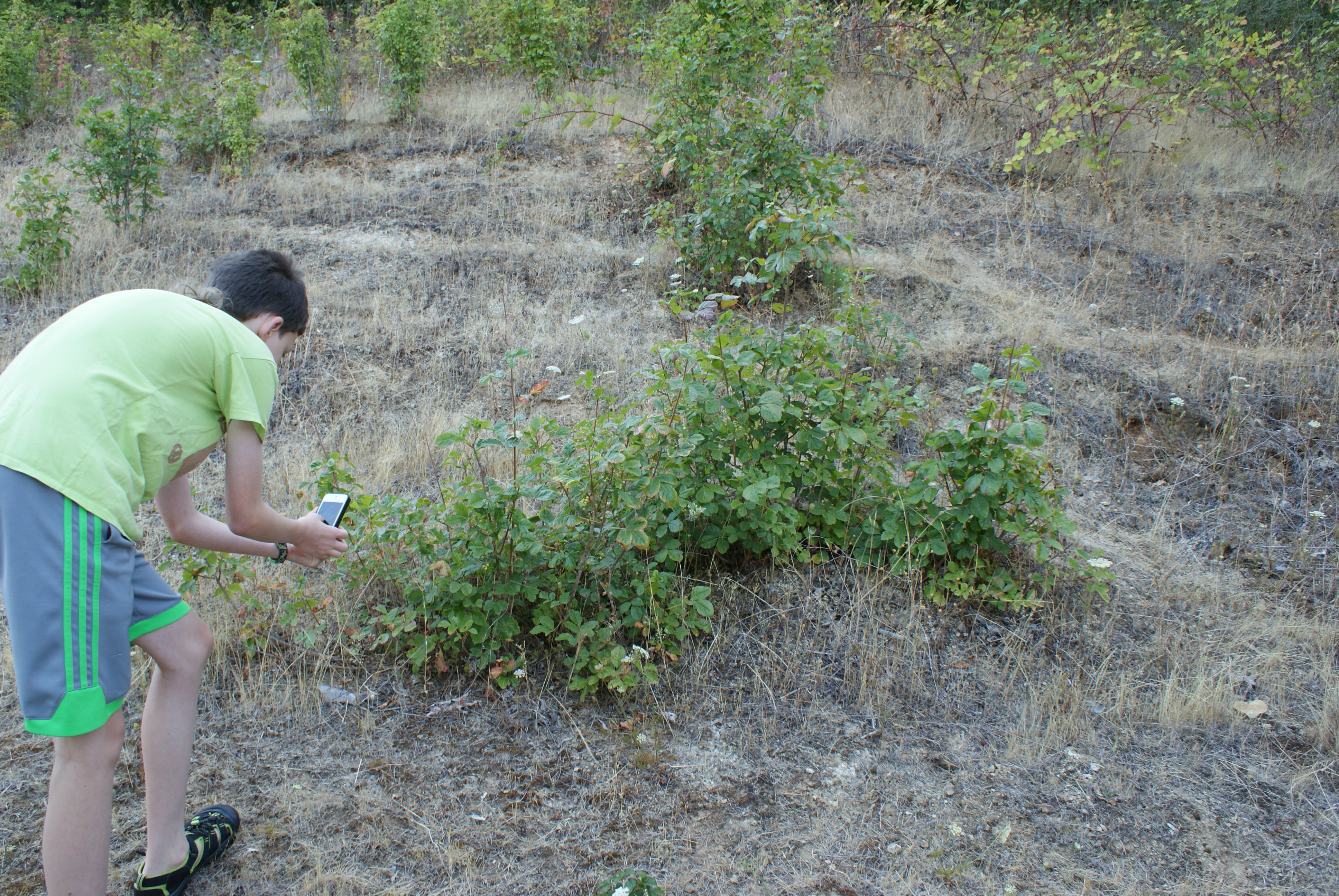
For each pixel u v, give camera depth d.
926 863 2.39
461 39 10.06
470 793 2.54
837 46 8.84
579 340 5.20
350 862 2.30
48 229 5.71
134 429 1.83
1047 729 2.86
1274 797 2.70
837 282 5.42
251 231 6.43
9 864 2.23
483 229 6.50
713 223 5.41
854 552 3.47
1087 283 5.97
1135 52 8.01
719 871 2.32
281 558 2.34
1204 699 3.00
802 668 3.10
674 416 3.18
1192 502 4.25
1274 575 3.81
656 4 10.32
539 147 7.89
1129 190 7.32
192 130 7.76
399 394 4.77
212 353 1.93
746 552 3.48
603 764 2.67
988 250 6.46
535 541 2.88
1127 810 2.61
